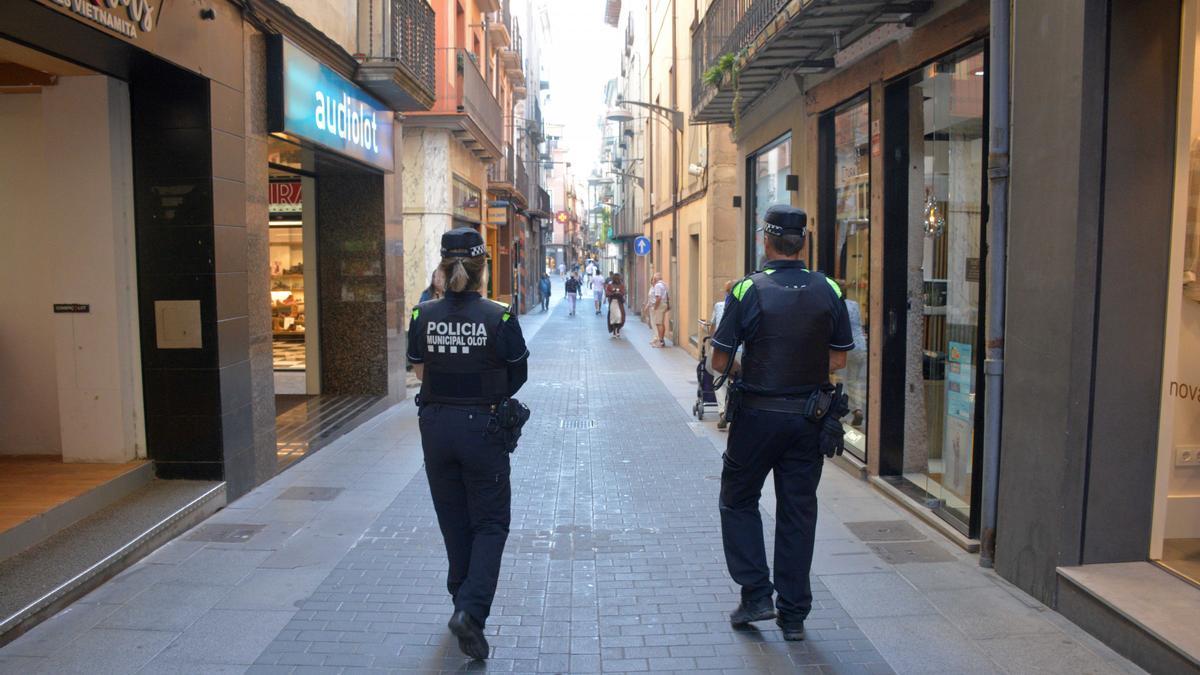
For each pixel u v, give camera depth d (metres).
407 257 16.12
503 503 4.06
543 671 3.82
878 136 6.89
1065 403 4.22
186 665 3.84
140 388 6.32
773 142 10.89
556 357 18.22
